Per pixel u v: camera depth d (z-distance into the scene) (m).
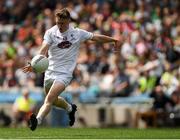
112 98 59.03
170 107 56.22
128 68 62.50
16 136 32.53
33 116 31.45
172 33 68.50
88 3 76.19
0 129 41.84
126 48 65.50
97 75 63.22
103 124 58.34
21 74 65.69
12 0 81.75
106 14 72.50
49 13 75.94
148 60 63.22
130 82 60.47
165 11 71.62
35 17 77.62
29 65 31.91
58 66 33.00
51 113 54.72
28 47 71.44
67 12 32.53
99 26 70.88
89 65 64.44
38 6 79.81
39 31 73.31
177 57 63.72
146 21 70.12
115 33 69.12
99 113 58.66
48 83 33.22
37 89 60.47
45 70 32.31
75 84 61.78
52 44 32.91
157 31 67.56
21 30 75.06
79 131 39.19
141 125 56.75
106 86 60.66
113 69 62.03
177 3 73.31
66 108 34.69
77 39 33.12
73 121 35.44
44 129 42.09
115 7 74.12
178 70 61.16
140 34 67.19
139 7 72.94
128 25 69.38
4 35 76.88
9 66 68.12
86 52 66.44
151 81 59.91
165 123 55.88
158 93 56.28
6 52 71.19
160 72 60.38
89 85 61.81
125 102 58.25
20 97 58.88
